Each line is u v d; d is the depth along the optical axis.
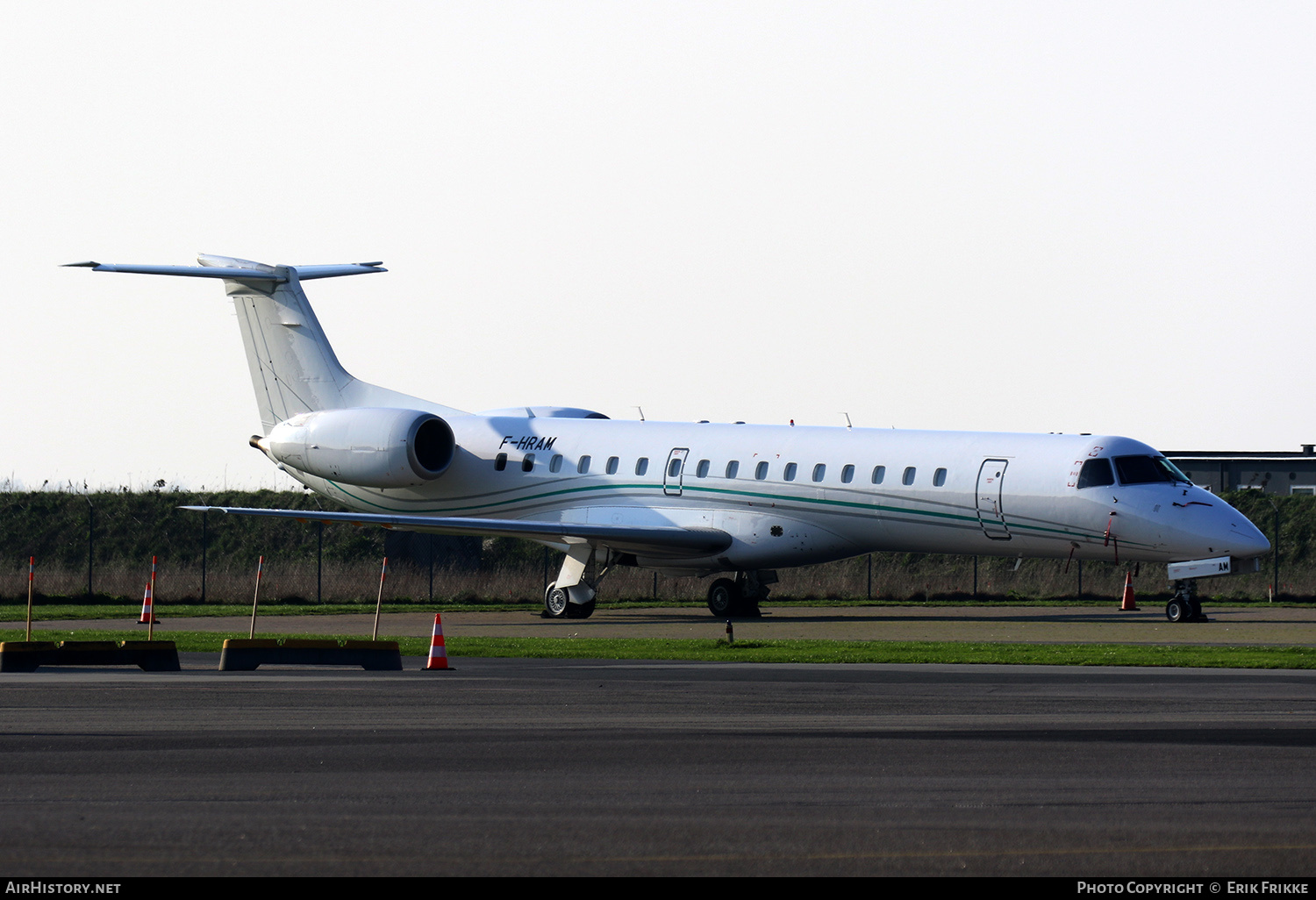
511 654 89.88
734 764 45.59
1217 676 75.62
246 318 165.25
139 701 62.38
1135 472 126.69
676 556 143.88
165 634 107.00
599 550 143.75
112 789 40.84
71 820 36.53
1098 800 39.59
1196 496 125.12
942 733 52.75
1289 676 75.88
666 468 146.00
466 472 156.88
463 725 54.66
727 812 37.75
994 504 129.62
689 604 164.12
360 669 79.12
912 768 44.81
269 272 160.25
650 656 88.38
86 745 49.34
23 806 38.34
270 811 37.72
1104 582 192.25
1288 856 33.00
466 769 44.47
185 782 42.12
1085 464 126.50
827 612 151.38
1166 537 123.94
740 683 70.81
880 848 33.66
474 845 33.91
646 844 34.06
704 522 142.75
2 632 110.75
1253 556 122.12
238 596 174.12
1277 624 125.25
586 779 42.78
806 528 138.25
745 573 145.12
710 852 33.28
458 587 184.62
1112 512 125.00
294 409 163.25
